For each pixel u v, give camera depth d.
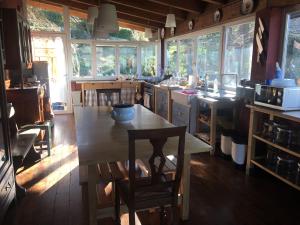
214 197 2.61
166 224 2.15
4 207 2.11
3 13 3.62
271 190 2.75
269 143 2.75
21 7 5.39
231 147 3.48
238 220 2.25
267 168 2.83
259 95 2.89
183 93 4.34
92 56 6.96
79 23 6.74
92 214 1.97
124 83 6.61
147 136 1.54
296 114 2.44
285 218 2.28
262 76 3.25
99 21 2.88
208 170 3.25
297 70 3.01
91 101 6.46
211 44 4.71
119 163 2.35
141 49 7.34
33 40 6.34
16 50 3.74
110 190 2.44
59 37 6.50
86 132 2.24
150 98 6.16
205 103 4.14
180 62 6.10
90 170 1.90
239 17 3.69
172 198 1.78
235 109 3.87
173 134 1.59
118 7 5.74
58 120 5.99
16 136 3.16
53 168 3.29
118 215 2.10
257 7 3.34
